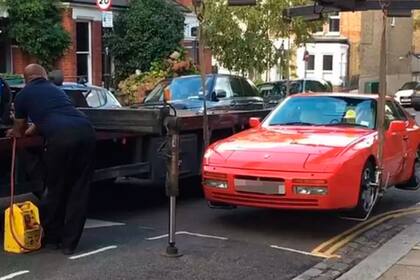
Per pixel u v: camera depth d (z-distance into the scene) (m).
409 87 38.44
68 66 22.06
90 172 6.92
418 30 54.19
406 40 52.25
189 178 10.09
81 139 6.73
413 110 36.59
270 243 7.58
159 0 25.08
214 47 25.02
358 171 7.77
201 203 9.89
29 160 7.39
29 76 6.97
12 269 6.31
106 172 8.44
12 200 6.97
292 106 9.62
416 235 7.92
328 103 9.53
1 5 20.03
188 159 9.75
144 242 7.43
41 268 6.36
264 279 6.25
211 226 8.35
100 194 10.41
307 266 6.73
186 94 14.01
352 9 8.88
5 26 20.72
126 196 10.34
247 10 24.81
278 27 24.86
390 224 8.65
